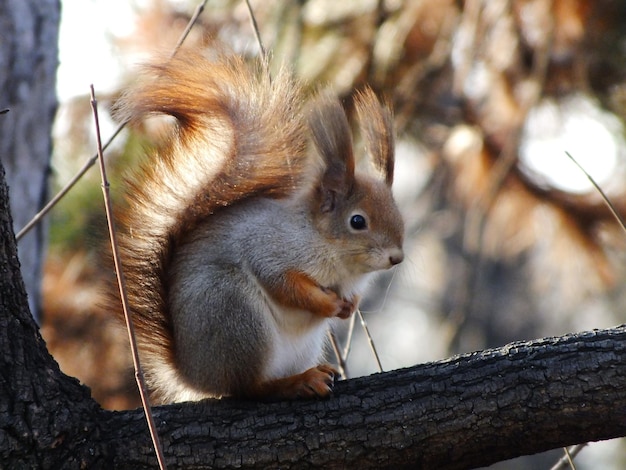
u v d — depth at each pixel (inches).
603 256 613.9
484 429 331.3
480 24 608.1
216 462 331.9
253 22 402.9
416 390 338.3
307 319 402.3
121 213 396.8
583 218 612.1
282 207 408.2
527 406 330.0
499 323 1090.1
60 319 578.6
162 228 391.9
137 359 291.1
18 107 471.2
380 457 333.1
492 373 336.5
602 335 339.0
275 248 393.4
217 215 397.1
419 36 616.7
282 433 335.9
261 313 372.8
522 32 615.8
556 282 657.0
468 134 626.8
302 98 463.8
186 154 402.3
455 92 629.9
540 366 334.0
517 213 624.4
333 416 337.7
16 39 472.4
